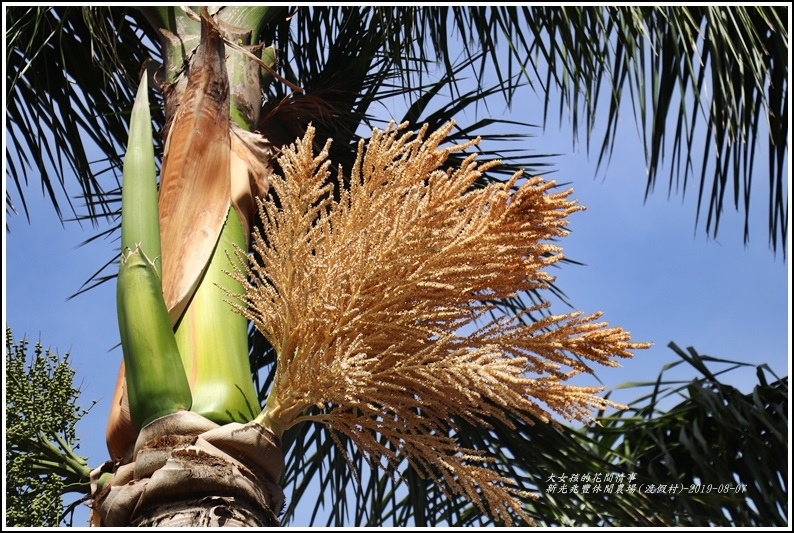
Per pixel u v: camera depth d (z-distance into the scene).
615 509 3.25
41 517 2.07
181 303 1.90
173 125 2.16
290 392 1.76
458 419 3.22
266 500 1.68
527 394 1.84
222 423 1.73
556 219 1.88
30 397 2.31
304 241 1.82
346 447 3.61
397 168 1.92
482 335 1.85
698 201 3.42
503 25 3.34
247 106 2.37
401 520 3.62
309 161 1.91
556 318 1.86
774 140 3.42
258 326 1.86
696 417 3.65
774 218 3.47
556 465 3.27
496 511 1.87
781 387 3.60
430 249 1.78
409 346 1.83
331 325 1.77
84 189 3.67
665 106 3.41
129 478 1.68
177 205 2.05
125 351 1.77
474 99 3.71
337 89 3.46
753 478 3.47
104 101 3.51
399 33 3.43
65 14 2.93
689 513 3.27
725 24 3.15
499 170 3.83
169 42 2.40
